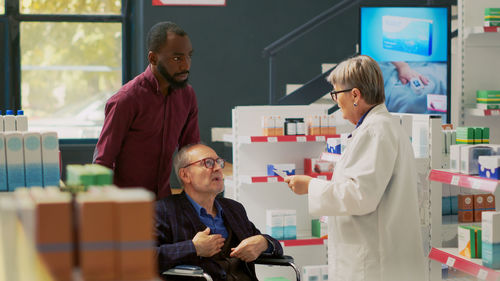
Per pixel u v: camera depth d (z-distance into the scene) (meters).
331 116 4.78
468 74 4.93
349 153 2.68
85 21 6.95
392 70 6.16
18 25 6.82
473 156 3.31
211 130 7.11
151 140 3.23
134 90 3.13
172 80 3.05
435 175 3.51
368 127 2.65
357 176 2.59
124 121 3.12
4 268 1.27
